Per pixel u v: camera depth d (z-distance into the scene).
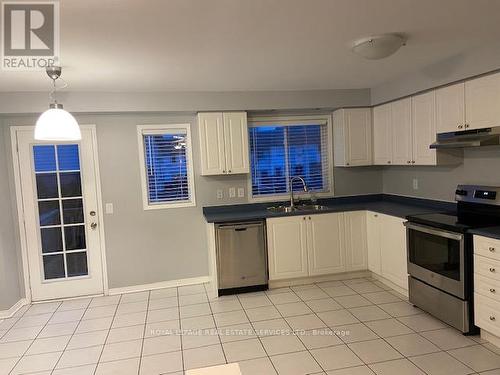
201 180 4.47
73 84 3.44
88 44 2.36
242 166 4.31
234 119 4.26
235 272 4.07
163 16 1.99
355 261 4.38
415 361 2.60
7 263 3.84
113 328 3.40
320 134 4.88
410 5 2.02
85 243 4.25
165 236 4.43
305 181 4.87
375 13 2.11
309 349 2.84
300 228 4.21
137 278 4.38
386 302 3.67
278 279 4.20
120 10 1.88
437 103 3.48
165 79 3.42
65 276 4.23
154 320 3.53
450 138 3.21
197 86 3.81
